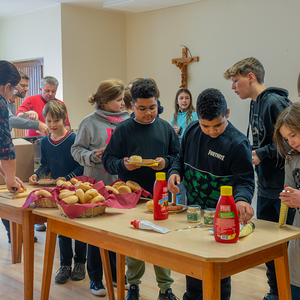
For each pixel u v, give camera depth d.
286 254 1.56
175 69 5.67
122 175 2.30
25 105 4.38
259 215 2.38
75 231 1.82
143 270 2.30
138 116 2.18
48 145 2.79
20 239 3.07
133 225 1.62
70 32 5.59
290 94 4.51
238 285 2.61
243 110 4.96
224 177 1.81
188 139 1.96
